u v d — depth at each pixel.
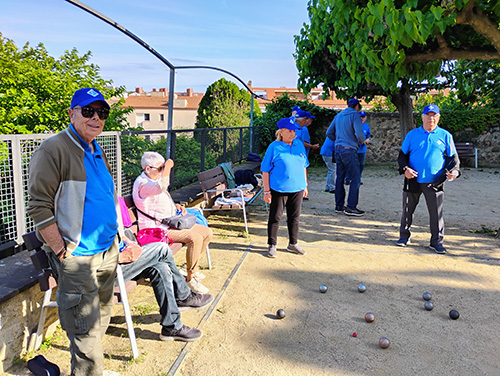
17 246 3.66
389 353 3.02
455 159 5.02
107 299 2.60
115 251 2.57
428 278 4.44
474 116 14.02
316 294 4.02
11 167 3.58
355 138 7.02
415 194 5.37
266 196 4.90
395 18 5.01
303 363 2.88
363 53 5.94
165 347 3.06
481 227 6.52
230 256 5.05
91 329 2.37
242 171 7.55
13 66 7.55
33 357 2.88
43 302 2.96
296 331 3.31
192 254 3.84
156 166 3.82
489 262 4.92
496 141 14.07
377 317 3.58
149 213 3.87
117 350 3.00
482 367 2.85
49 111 7.54
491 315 3.62
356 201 7.21
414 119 13.98
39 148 2.17
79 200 2.26
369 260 4.98
